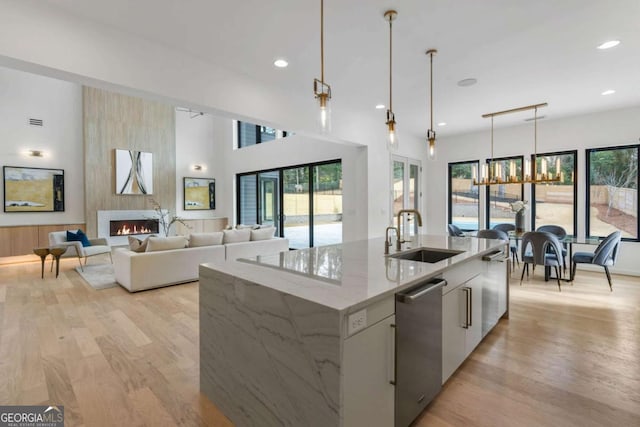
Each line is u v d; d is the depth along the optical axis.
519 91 4.47
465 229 7.19
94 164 7.52
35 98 6.89
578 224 5.70
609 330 3.07
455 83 4.18
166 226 8.67
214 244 5.32
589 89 4.39
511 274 5.41
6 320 3.39
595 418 1.84
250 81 3.95
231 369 1.85
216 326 1.97
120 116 7.95
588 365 2.43
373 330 1.46
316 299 1.38
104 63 2.85
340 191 6.55
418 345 1.78
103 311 3.67
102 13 2.70
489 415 1.88
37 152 6.87
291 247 7.79
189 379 2.29
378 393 1.49
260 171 8.60
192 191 9.37
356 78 4.04
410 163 7.08
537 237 4.62
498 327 3.17
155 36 3.07
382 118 5.90
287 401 1.50
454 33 3.00
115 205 7.84
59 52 2.62
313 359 1.38
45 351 2.69
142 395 2.09
